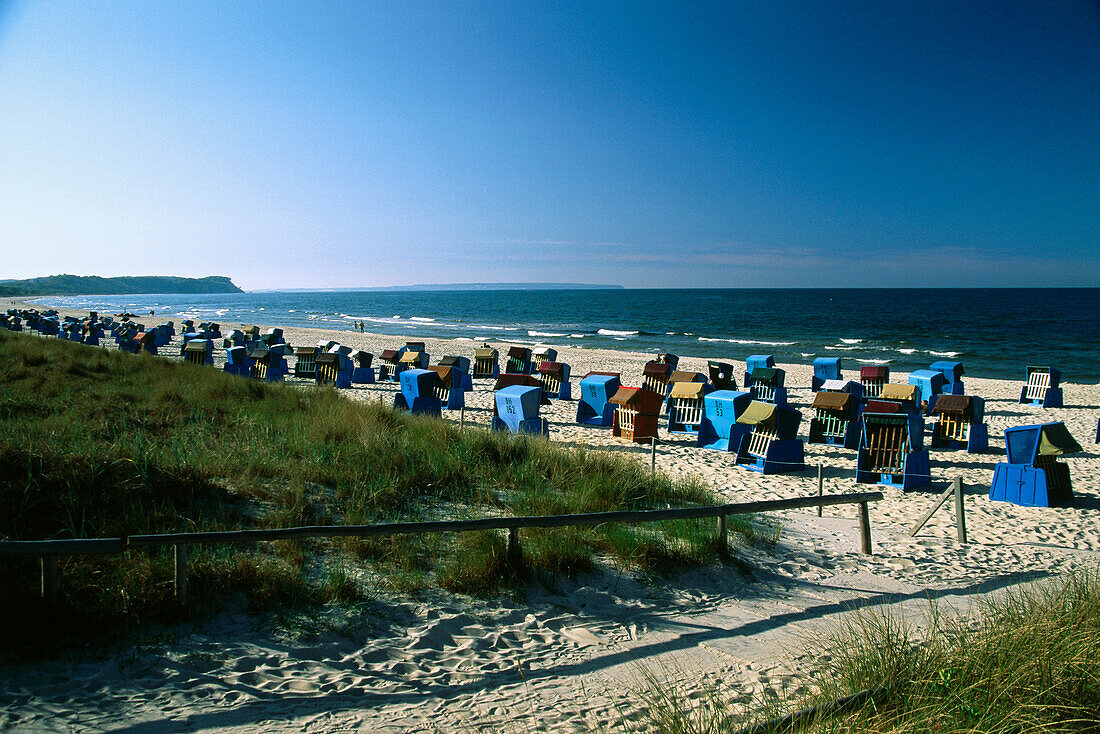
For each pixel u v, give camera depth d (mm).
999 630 3885
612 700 3930
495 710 3770
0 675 3557
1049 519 9266
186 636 4164
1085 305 108312
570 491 8094
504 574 5445
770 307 114000
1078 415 18406
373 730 3490
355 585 5027
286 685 3852
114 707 3459
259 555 5152
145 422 9398
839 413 14820
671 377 17781
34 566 4270
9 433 7340
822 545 7621
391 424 10758
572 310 111250
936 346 47156
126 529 5055
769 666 4441
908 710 3137
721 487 10602
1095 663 3455
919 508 9750
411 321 81500
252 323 75375
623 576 5883
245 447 7863
